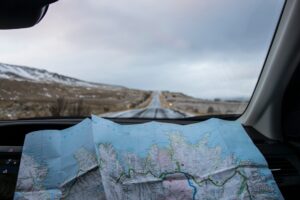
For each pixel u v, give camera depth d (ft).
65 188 3.52
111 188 3.54
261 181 3.84
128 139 3.91
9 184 4.18
